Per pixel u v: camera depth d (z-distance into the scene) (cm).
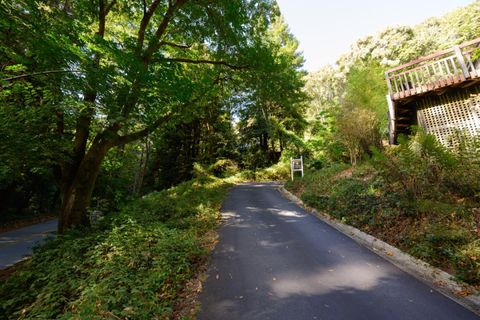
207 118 2595
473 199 495
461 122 821
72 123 822
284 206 1048
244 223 799
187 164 2631
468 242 404
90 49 592
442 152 523
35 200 2397
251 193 1495
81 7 805
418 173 570
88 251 550
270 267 454
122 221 762
